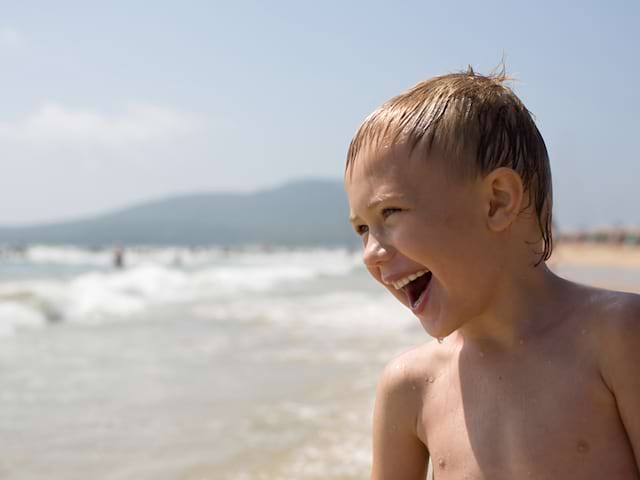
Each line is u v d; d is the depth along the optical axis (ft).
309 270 126.52
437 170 3.53
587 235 239.09
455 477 3.94
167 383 22.66
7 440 16.12
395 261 3.62
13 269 126.31
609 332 3.53
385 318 41.01
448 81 3.73
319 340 32.17
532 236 3.71
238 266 149.38
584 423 3.54
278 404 18.86
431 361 4.26
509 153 3.55
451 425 4.01
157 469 13.76
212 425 16.98
